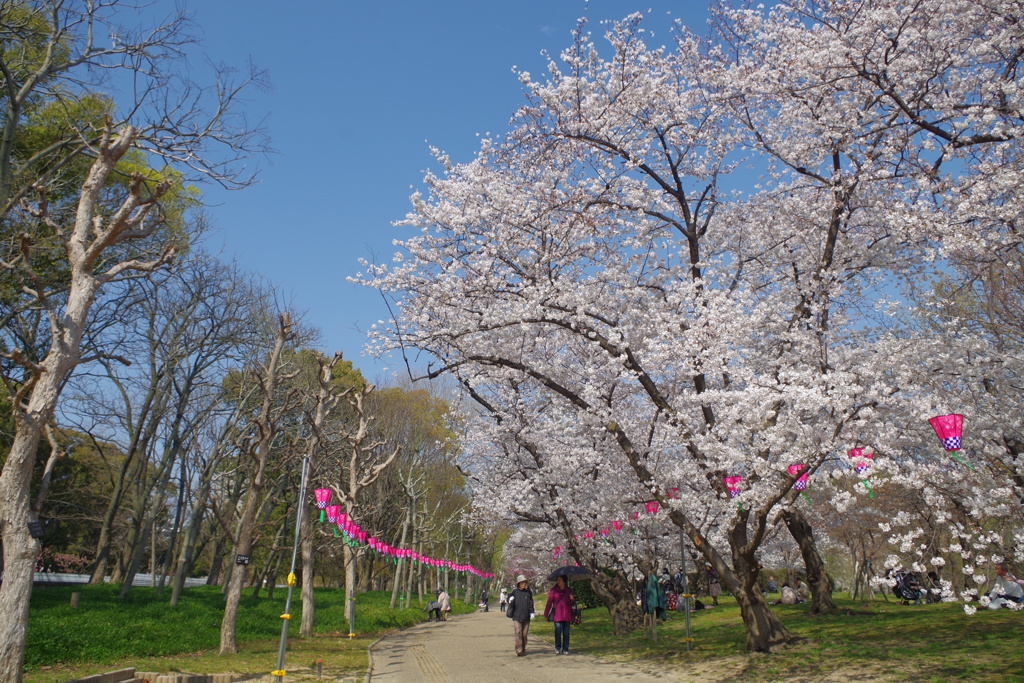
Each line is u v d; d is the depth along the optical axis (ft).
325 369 62.08
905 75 36.99
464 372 48.42
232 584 47.85
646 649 46.34
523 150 42.32
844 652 34.55
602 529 54.29
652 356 38.27
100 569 78.64
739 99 42.14
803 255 45.60
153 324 77.36
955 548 29.09
